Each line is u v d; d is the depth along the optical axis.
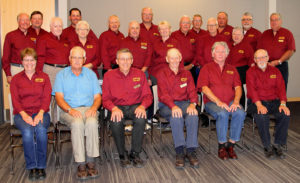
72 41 3.63
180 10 5.46
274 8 5.46
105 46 3.96
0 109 4.33
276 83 3.23
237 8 5.68
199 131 3.98
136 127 2.73
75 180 2.47
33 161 2.52
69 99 2.83
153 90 3.26
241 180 2.45
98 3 5.13
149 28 4.34
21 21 3.60
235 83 3.14
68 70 2.84
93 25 5.15
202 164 2.81
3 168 2.73
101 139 3.10
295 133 3.90
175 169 2.70
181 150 2.78
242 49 3.97
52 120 2.82
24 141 2.48
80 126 2.51
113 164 2.82
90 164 2.58
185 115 2.91
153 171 2.65
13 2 4.44
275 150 3.08
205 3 5.54
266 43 4.18
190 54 4.29
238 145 3.35
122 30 5.28
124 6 5.23
